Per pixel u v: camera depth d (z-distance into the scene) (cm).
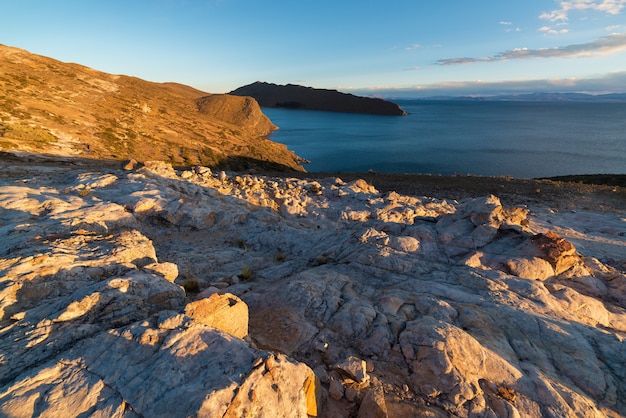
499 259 1341
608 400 682
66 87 9500
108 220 1520
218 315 707
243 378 522
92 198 1784
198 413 454
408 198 2998
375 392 609
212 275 1320
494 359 733
